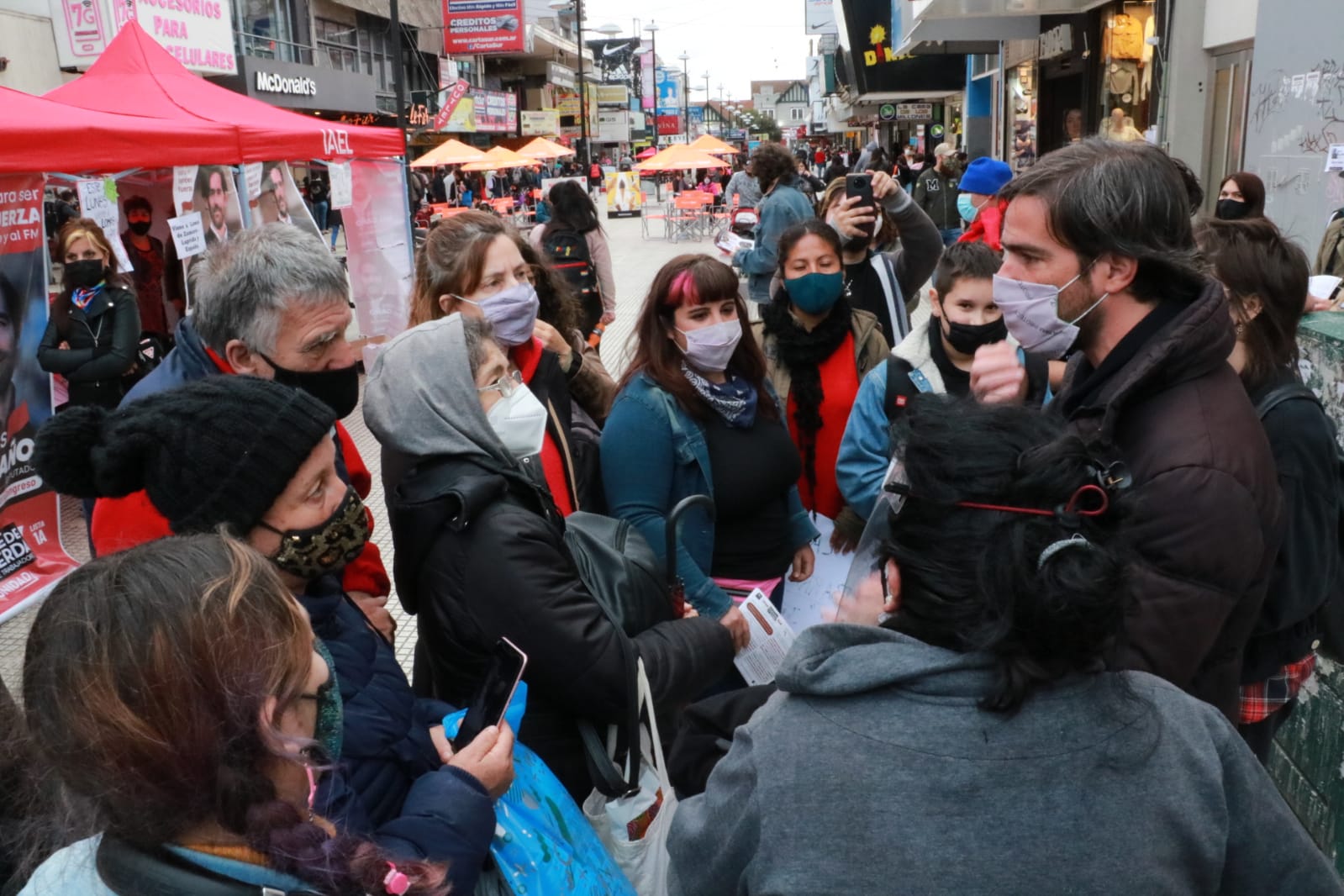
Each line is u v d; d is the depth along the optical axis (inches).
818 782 42.3
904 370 112.6
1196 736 44.0
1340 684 97.6
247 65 754.2
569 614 69.6
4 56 480.7
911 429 45.7
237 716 37.4
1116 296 65.0
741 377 108.7
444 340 75.4
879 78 783.1
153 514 74.8
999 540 41.2
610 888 64.4
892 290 168.9
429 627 73.5
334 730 46.9
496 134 1815.9
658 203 1643.7
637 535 87.0
